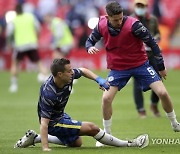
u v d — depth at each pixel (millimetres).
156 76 29062
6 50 85750
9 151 27047
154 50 28516
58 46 65312
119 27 28406
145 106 47500
